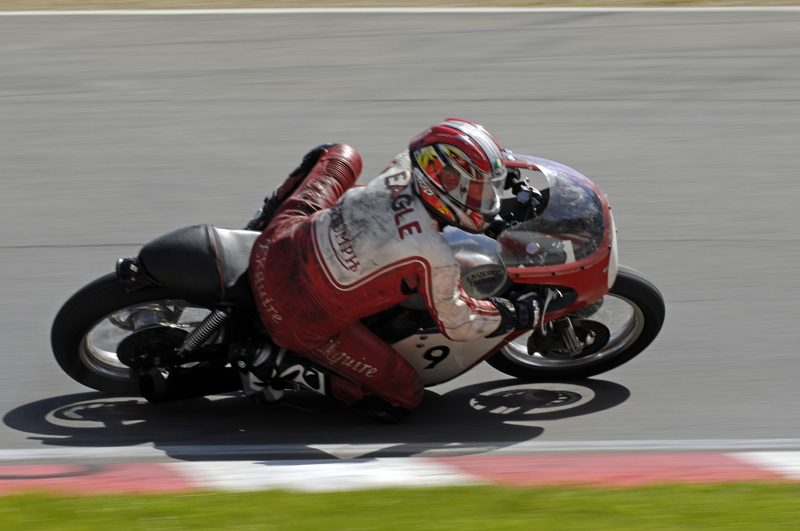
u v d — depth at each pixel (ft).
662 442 47.67
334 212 42.75
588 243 45.29
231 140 88.99
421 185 40.98
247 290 45.34
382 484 37.55
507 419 49.85
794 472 39.50
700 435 48.47
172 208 75.00
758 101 99.40
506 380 54.08
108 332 50.93
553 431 48.60
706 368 54.80
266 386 47.09
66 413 49.67
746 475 39.14
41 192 77.71
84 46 117.08
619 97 100.58
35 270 65.21
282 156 85.30
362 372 45.70
